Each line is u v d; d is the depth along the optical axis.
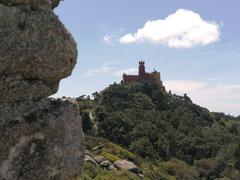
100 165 99.06
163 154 124.44
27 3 7.93
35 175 7.56
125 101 146.75
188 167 114.88
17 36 7.61
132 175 96.00
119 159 105.44
